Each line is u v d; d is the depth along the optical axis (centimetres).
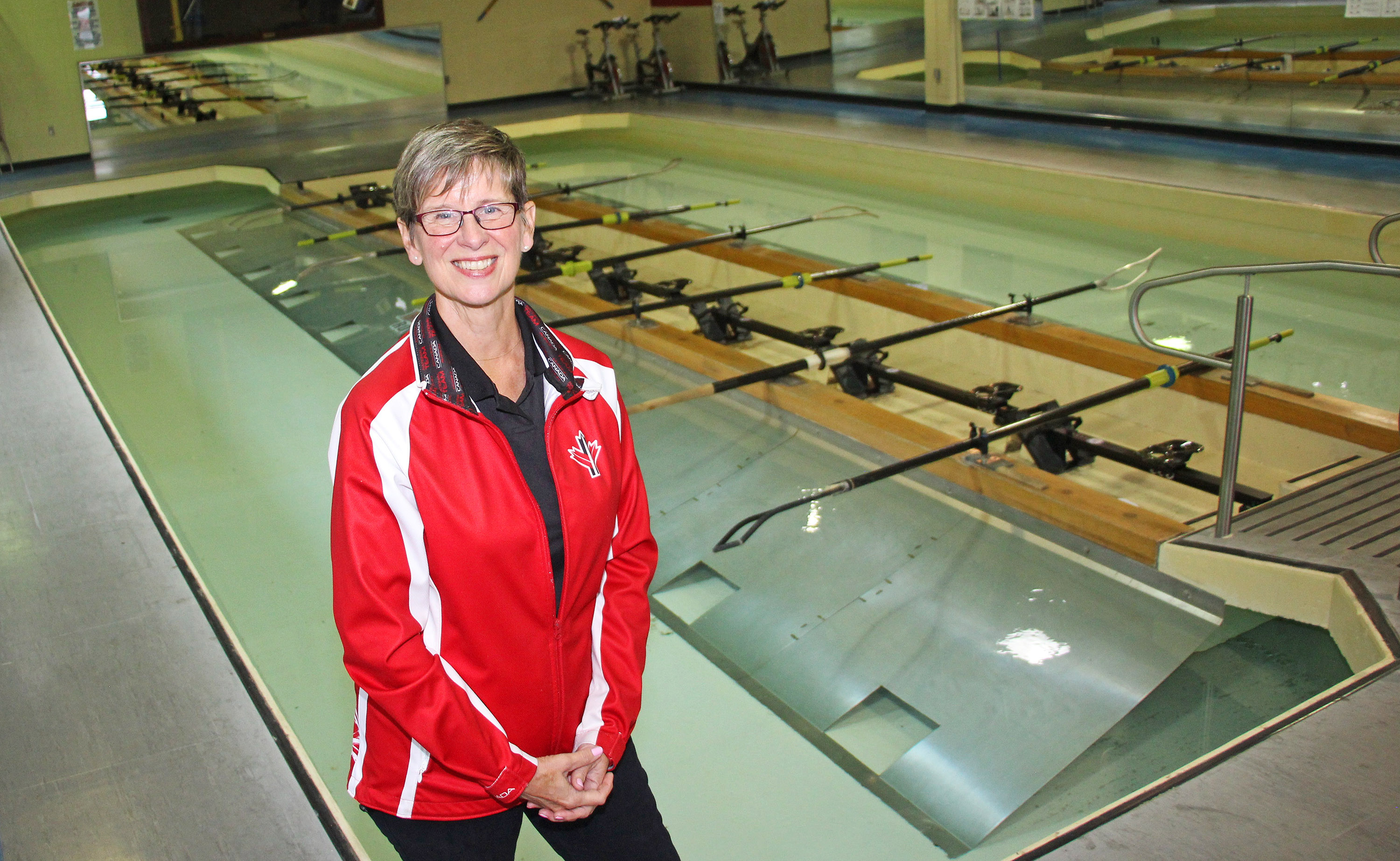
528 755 135
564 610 136
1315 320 493
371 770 137
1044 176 693
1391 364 438
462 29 1183
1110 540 299
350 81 1148
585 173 971
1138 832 154
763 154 931
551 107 1166
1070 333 452
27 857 149
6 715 183
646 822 151
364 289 649
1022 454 400
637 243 734
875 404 450
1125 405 425
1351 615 232
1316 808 157
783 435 404
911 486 355
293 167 962
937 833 224
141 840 152
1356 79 639
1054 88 838
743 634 299
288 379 527
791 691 275
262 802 159
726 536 298
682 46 1232
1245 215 587
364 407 125
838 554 326
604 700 144
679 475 393
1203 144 724
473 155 122
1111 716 250
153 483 423
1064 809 224
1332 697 185
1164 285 264
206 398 509
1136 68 771
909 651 282
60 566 234
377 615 124
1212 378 391
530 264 671
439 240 124
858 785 239
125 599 220
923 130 866
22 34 990
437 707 124
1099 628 277
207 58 1069
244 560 362
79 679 192
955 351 503
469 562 127
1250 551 263
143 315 641
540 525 130
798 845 223
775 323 596
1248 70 698
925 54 934
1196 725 242
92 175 963
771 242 693
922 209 755
